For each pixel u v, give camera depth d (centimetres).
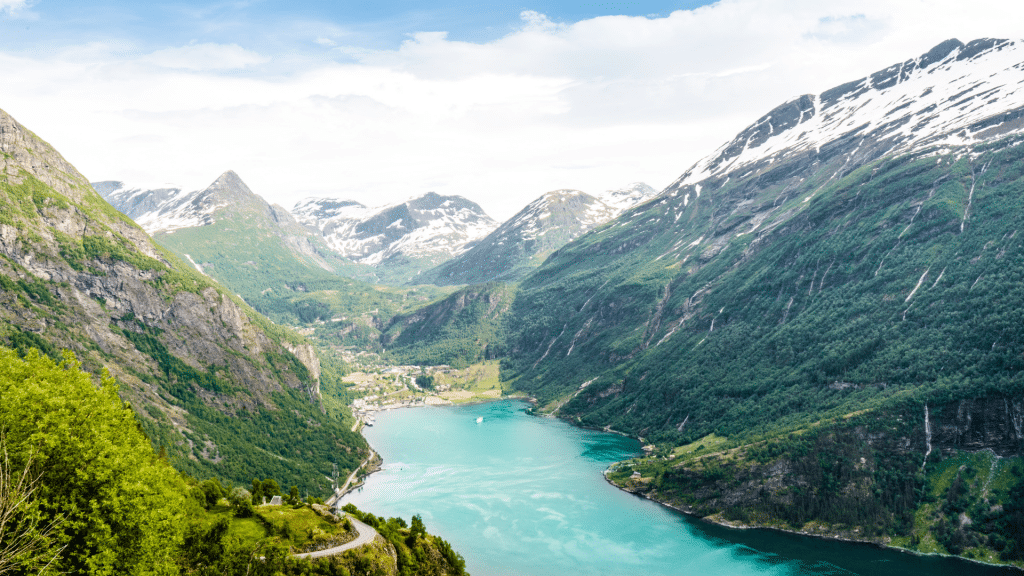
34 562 6738
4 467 6725
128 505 8269
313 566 12475
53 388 8350
